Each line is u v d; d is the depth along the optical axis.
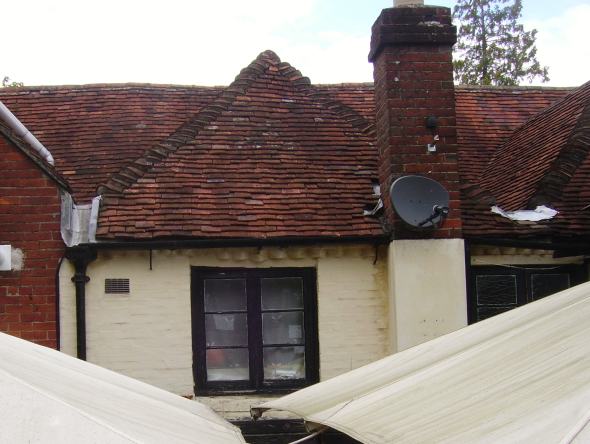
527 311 5.77
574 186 11.28
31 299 9.73
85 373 5.67
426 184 9.98
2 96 13.40
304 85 12.72
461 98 15.14
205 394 10.02
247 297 10.30
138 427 3.98
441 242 10.03
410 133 10.23
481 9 35.28
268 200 10.55
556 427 3.21
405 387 5.23
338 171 11.23
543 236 10.43
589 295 5.33
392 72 10.33
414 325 9.85
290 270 10.38
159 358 9.91
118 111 12.94
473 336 5.89
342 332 10.26
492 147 13.96
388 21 10.36
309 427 6.41
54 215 9.84
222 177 10.80
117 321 9.91
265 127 11.79
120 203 10.22
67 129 12.56
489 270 10.62
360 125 12.18
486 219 10.51
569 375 3.81
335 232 10.16
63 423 3.40
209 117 11.73
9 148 9.85
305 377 10.27
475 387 4.44
